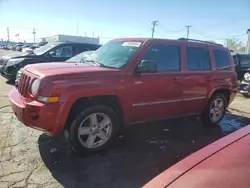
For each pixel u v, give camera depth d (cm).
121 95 396
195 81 501
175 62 476
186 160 185
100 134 397
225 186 144
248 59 1191
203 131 546
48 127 345
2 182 302
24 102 360
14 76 929
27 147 398
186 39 526
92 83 365
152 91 432
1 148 389
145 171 352
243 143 197
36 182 307
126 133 496
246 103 887
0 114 558
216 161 173
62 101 342
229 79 587
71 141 372
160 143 458
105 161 373
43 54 953
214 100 563
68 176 325
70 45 1008
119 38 500
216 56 564
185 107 501
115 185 313
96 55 482
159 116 463
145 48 432
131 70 407
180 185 153
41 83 342
